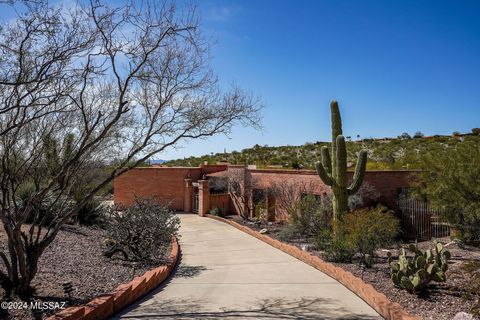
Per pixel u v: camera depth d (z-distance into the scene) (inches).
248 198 965.2
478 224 503.2
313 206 629.6
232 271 419.2
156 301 293.7
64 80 244.1
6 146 251.3
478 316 221.3
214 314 259.4
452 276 338.3
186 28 267.3
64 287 247.8
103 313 242.7
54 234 255.8
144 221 438.3
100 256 417.7
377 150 1967.3
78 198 548.1
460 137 2038.6
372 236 409.4
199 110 292.5
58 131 298.8
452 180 454.3
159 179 1159.0
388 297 290.2
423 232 646.5
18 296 244.4
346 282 341.7
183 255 536.4
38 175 299.1
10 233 237.1
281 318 251.0
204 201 1019.9
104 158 369.7
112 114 316.2
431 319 239.1
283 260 482.9
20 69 215.6
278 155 2204.7
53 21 224.1
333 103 558.9
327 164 571.2
